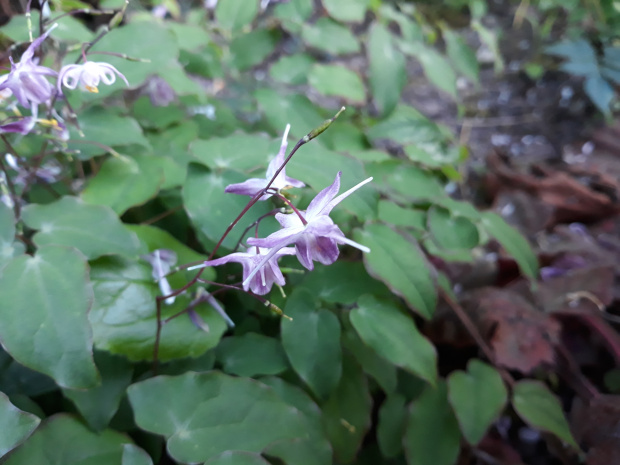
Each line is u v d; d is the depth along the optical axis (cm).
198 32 30
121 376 19
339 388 22
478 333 27
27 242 19
